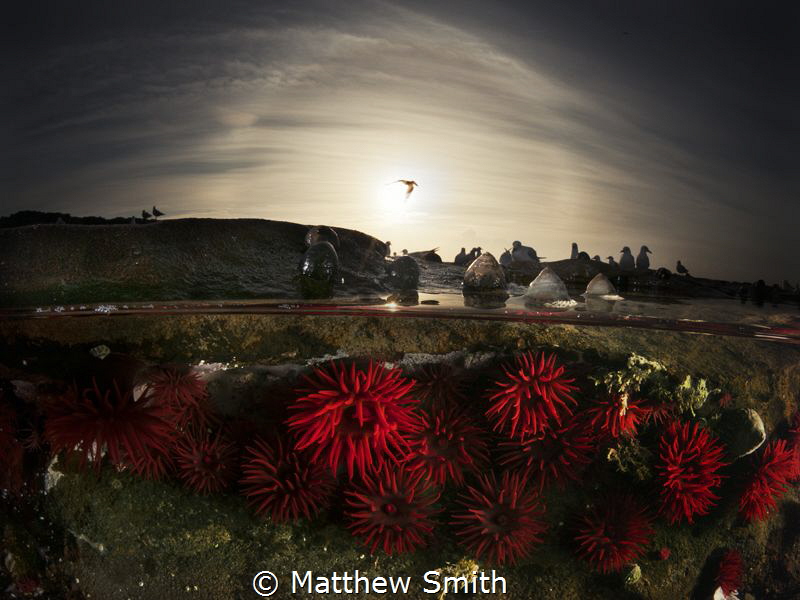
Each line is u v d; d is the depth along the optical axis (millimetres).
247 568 303
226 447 304
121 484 311
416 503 288
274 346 316
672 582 338
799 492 406
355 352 317
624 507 315
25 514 322
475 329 323
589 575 318
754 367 355
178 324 307
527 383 290
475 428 302
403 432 293
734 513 362
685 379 324
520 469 311
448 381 303
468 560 306
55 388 305
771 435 369
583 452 310
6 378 307
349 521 301
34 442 313
